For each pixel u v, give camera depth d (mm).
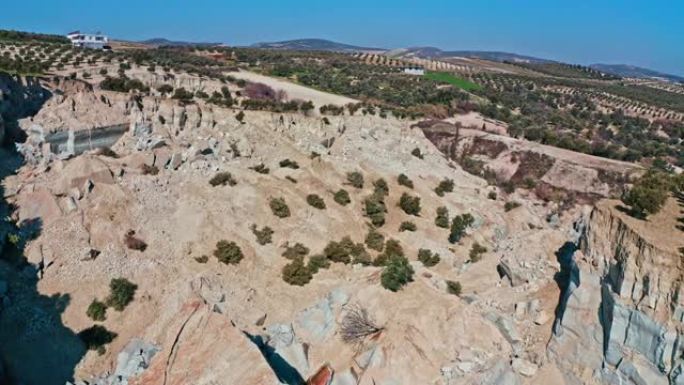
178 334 40938
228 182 66125
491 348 40812
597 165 100438
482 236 70875
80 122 68250
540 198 96188
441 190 82812
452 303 43938
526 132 122250
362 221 68562
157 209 58406
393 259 50188
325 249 59375
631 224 37656
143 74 101562
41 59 99000
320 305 48000
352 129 98812
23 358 39469
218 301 48031
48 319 42938
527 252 51969
